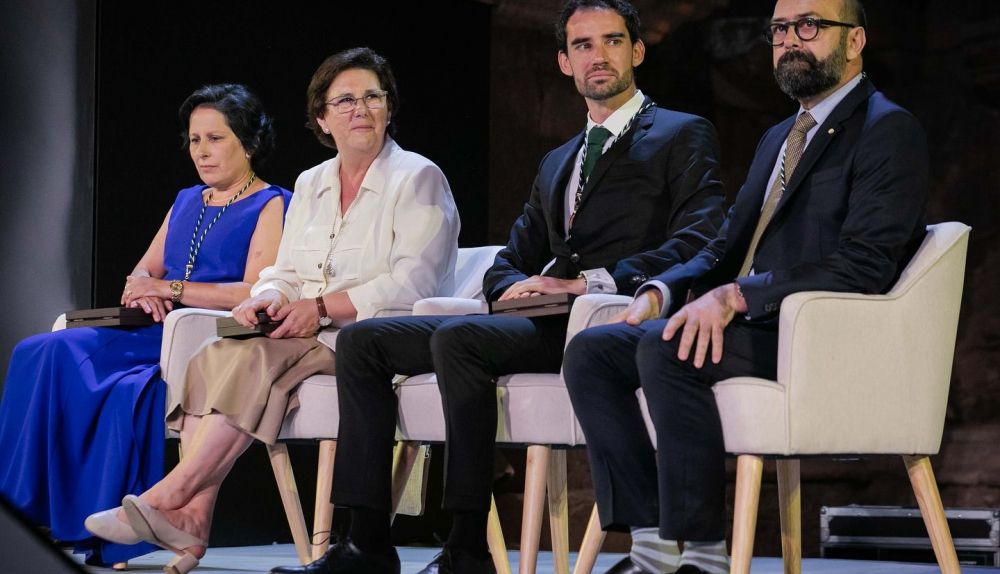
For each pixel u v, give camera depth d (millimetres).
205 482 7676
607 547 16438
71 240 12266
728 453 5812
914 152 5984
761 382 5602
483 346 6641
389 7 14477
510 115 16859
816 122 6391
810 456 5930
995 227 19062
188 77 12781
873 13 19672
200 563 10250
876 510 14031
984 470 18328
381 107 8320
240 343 7887
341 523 13828
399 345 6938
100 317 9031
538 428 6672
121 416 8461
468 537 6535
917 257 6082
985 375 18828
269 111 13383
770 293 5738
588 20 7551
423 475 8266
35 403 8695
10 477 8773
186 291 9211
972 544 13375
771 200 6449
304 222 8633
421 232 8117
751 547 5617
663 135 7445
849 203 6039
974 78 19359
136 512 7348
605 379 6090
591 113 7746
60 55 12352
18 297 12461
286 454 8281
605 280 6984
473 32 15312
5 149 12523
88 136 12195
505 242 16641
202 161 9812
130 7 12359
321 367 7859
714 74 19000
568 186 7723
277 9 13461
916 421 5965
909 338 5910
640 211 7375
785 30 6344
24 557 1795
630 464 6047
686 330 5703
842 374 5672
